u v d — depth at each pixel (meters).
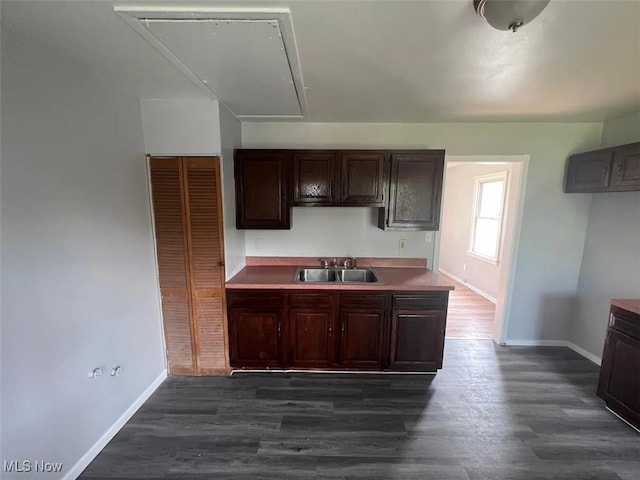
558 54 1.51
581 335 3.03
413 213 2.73
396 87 1.97
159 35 1.35
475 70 1.71
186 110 2.28
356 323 2.57
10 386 1.31
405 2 1.10
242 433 1.98
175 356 2.61
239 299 2.54
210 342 2.60
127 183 2.10
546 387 2.49
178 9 1.15
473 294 4.96
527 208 2.98
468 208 5.40
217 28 1.28
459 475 1.68
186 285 2.51
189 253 2.46
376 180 2.68
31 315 1.39
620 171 2.34
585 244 2.98
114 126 1.95
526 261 3.07
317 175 2.69
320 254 3.12
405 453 1.82
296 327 2.59
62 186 1.55
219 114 2.30
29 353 1.39
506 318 3.19
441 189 2.70
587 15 1.18
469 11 1.16
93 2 1.10
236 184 2.69
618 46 1.42
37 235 1.41
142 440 1.91
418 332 2.58
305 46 1.44
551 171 2.92
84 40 1.39
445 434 1.98
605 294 2.78
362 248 3.11
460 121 2.81
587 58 1.55
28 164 1.37
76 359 1.65
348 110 2.49
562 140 2.87
